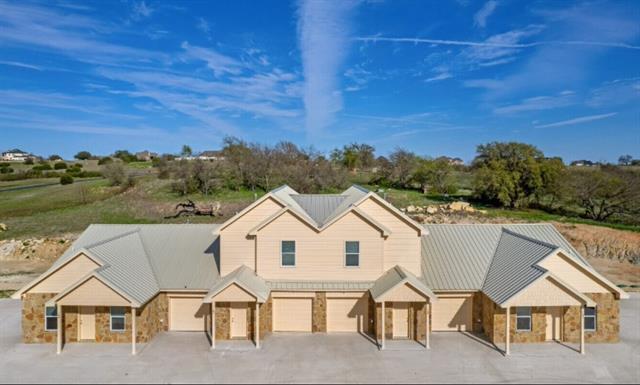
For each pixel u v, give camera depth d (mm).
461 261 22109
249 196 55250
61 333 19047
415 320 20000
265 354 18531
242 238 21562
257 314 19234
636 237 38531
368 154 79688
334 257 21188
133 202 53156
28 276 32406
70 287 18266
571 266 19484
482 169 52938
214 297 19188
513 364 17438
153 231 24406
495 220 43906
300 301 21328
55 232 41500
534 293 18219
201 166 58156
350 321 21250
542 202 54000
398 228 21328
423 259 22156
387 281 20078
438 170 61625
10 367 17297
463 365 17391
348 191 26375
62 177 73375
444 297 21109
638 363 17500
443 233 23891
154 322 20656
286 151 65312
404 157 66562
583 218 48000
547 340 19703
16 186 74250
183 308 21359
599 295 19547
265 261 21281
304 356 18328
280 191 23719
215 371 16969
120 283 18844
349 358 18109
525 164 50750
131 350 18875
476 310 21000
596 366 17250
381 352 18672
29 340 19734
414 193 60781
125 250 21734
